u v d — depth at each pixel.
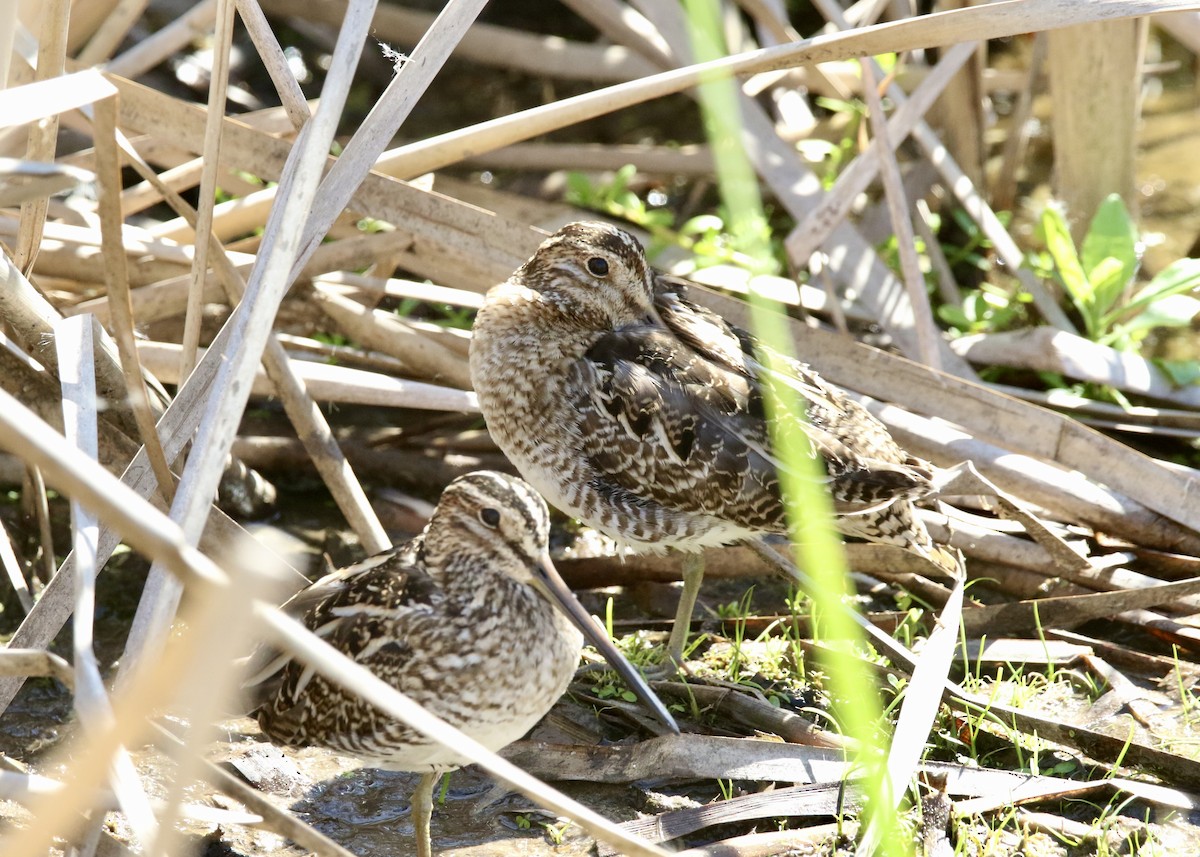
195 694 4.08
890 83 13.18
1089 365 11.44
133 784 5.45
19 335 8.41
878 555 9.78
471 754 5.16
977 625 9.43
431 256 11.41
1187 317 11.59
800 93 15.55
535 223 13.22
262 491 10.67
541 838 7.74
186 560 4.30
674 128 16.41
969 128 13.73
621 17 14.11
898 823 7.24
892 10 13.50
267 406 11.84
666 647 9.38
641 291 9.45
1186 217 14.42
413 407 11.22
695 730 8.59
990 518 10.44
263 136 10.27
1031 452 10.02
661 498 9.05
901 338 11.80
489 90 16.92
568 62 15.42
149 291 10.50
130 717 4.27
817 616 9.35
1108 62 12.32
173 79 15.66
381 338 11.09
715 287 12.75
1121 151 12.67
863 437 9.12
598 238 9.34
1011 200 14.27
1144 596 9.10
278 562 8.88
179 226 11.19
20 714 8.52
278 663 7.60
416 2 16.98
